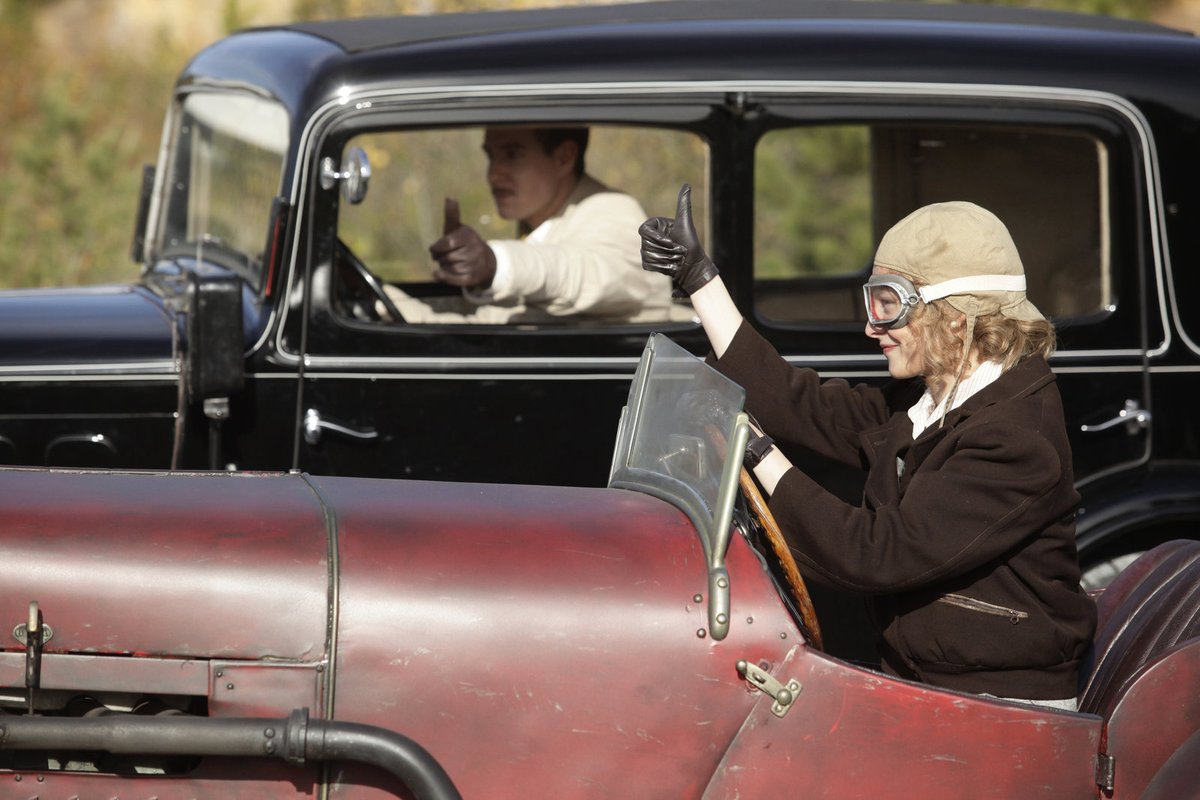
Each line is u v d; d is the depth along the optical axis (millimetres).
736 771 6922
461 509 7191
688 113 11789
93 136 31047
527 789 6820
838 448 8969
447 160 12008
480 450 11719
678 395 7836
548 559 6938
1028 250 12641
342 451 11562
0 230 26969
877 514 7496
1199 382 12242
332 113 11477
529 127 11828
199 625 6637
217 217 12844
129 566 6672
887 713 6957
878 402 9055
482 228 12266
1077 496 7723
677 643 6863
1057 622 7703
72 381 11250
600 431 11812
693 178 12148
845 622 11898
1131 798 7203
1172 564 8859
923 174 13133
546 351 11711
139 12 41812
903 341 7895
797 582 7281
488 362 11648
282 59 12203
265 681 6648
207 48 14070
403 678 6719
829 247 23094
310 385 11477
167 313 11969
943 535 7312
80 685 6590
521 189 12148
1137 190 12195
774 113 11875
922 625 7711
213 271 12508
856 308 14641
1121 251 12203
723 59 11883
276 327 11414
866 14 13070
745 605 6914
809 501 7535
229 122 12805
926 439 7750
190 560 6719
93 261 26797
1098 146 12211
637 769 6871
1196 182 12250
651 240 8922
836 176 23344
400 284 12188
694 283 8914
